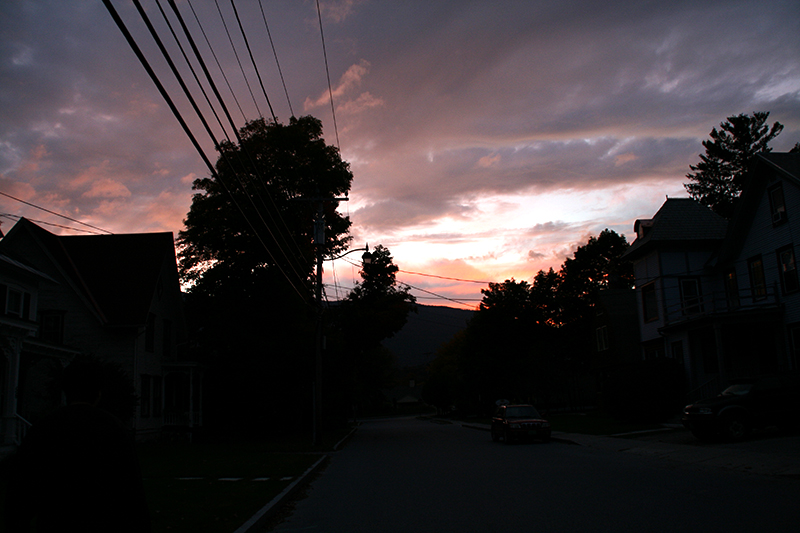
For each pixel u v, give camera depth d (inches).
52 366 919.0
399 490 475.5
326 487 516.4
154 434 1165.7
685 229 1237.7
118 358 1076.5
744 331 1103.6
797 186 938.7
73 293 1082.7
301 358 1307.8
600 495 406.3
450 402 3698.3
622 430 994.7
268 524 356.8
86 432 144.2
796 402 719.1
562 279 2512.3
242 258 1397.6
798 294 951.6
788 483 426.3
